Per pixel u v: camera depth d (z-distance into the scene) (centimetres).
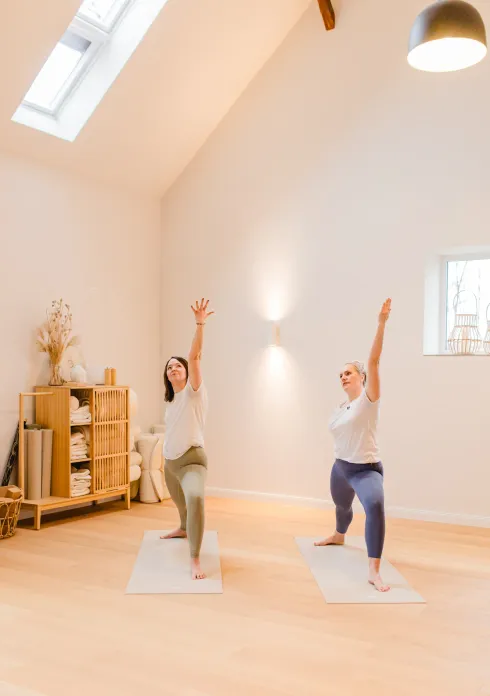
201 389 405
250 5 527
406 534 466
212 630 295
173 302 641
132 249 615
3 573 375
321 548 427
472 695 236
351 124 550
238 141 607
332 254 556
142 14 489
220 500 591
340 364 550
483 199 494
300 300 571
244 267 602
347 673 253
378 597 337
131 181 604
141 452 579
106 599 333
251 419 593
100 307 579
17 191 502
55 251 534
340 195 554
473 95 500
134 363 616
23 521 503
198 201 629
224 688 241
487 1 494
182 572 375
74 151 536
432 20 296
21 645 278
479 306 523
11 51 435
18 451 493
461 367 499
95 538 452
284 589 350
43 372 522
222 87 582
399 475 519
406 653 271
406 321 520
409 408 517
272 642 282
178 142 603
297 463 569
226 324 609
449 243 505
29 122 500
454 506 499
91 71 513
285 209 581
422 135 519
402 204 525
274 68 588
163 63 523
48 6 426
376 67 540
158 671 254
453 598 338
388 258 530
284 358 578
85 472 512
